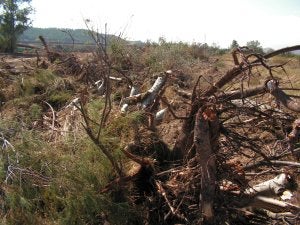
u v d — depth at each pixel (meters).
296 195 4.62
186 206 3.92
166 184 3.98
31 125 5.11
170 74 7.08
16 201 3.54
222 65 12.99
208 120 3.55
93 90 7.09
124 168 4.19
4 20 18.53
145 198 4.12
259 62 3.54
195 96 3.84
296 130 4.17
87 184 3.81
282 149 4.52
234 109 3.67
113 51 7.41
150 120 4.75
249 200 3.91
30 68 9.03
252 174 4.16
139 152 4.38
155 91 5.92
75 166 3.86
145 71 9.91
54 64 8.76
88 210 3.67
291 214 4.00
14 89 7.00
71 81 7.46
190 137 4.02
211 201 3.58
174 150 4.33
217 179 3.79
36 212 3.62
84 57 8.95
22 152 3.95
